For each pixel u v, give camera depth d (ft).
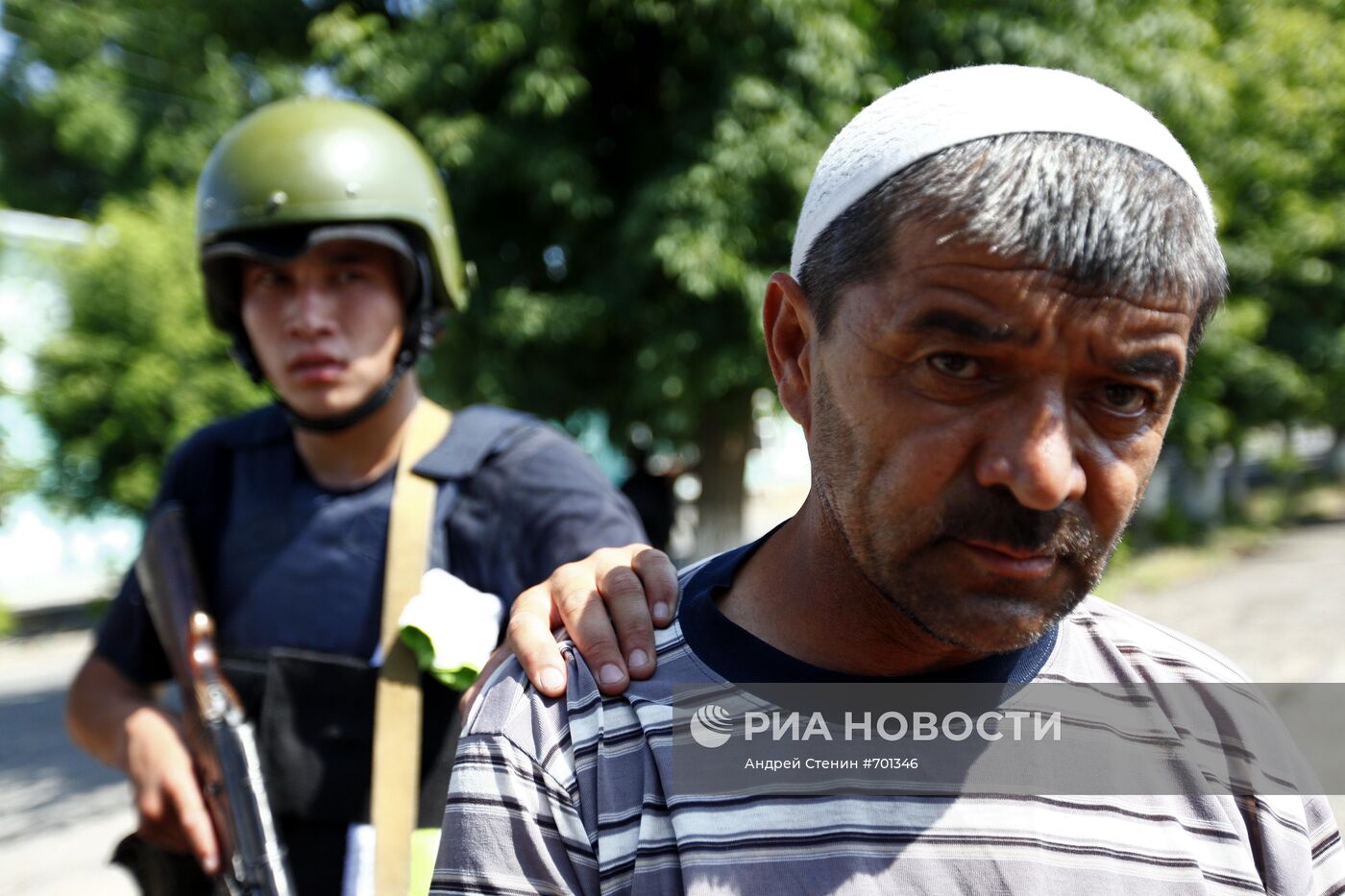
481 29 15.88
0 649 32.14
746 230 15.99
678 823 2.63
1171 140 2.59
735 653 2.87
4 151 35.40
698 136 15.94
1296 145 35.96
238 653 5.35
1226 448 52.90
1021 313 2.31
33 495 24.75
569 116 16.99
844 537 2.64
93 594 43.01
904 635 2.78
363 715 5.05
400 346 5.77
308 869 4.92
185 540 5.62
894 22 17.04
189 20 22.57
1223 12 31.63
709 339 16.96
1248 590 29.81
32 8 28.25
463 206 17.13
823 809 2.65
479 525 5.33
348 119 5.92
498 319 16.74
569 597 3.20
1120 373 2.39
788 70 15.83
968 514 2.41
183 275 22.50
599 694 2.87
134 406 21.75
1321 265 40.22
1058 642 3.08
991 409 2.40
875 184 2.54
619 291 16.89
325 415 5.45
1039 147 2.38
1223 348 34.22
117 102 26.48
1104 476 2.45
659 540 18.51
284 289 5.61
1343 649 21.12
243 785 4.74
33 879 13.08
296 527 5.49
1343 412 55.16
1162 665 3.20
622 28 16.26
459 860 2.71
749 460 22.62
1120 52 18.11
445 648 4.77
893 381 2.46
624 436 19.27
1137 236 2.34
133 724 5.45
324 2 20.47
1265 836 3.00
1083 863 2.67
